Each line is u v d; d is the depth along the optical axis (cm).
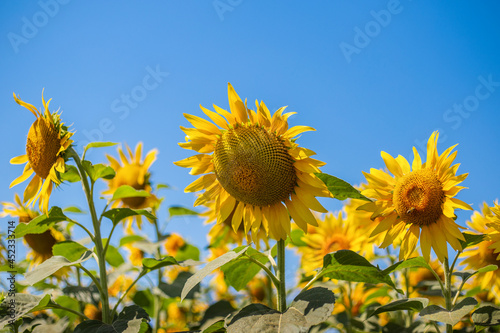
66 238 608
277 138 398
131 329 399
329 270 403
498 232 430
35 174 479
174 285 559
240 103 404
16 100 458
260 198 400
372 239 450
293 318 345
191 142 417
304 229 397
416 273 625
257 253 423
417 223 423
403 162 437
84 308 582
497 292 511
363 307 605
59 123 460
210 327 428
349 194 393
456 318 359
